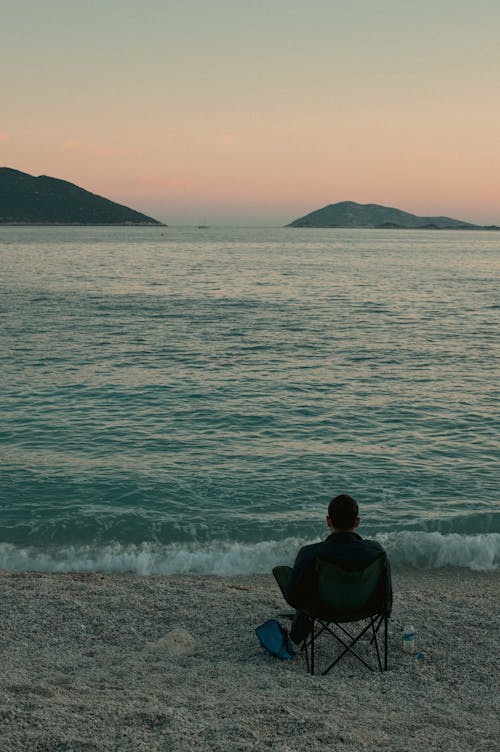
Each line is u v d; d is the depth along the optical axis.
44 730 3.91
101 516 10.84
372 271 77.94
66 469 13.08
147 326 32.81
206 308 41.09
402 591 7.65
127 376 21.53
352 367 23.55
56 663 5.42
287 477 12.80
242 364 23.84
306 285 58.59
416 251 145.25
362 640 5.90
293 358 25.06
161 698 4.57
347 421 16.73
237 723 4.12
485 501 11.70
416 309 41.78
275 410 17.69
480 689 5.05
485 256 125.56
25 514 10.89
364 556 5.03
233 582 8.64
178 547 9.78
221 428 16.06
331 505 5.24
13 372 21.78
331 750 3.82
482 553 9.45
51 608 6.72
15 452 14.06
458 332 32.16
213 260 97.94
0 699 4.35
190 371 22.50
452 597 7.23
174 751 3.71
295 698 4.73
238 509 11.23
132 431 15.69
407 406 18.25
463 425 16.47
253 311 39.94
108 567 9.09
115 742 3.80
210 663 5.48
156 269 76.62
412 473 13.09
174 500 11.59
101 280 60.41
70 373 21.83
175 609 6.71
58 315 36.34
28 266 78.06
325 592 5.10
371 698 4.82
